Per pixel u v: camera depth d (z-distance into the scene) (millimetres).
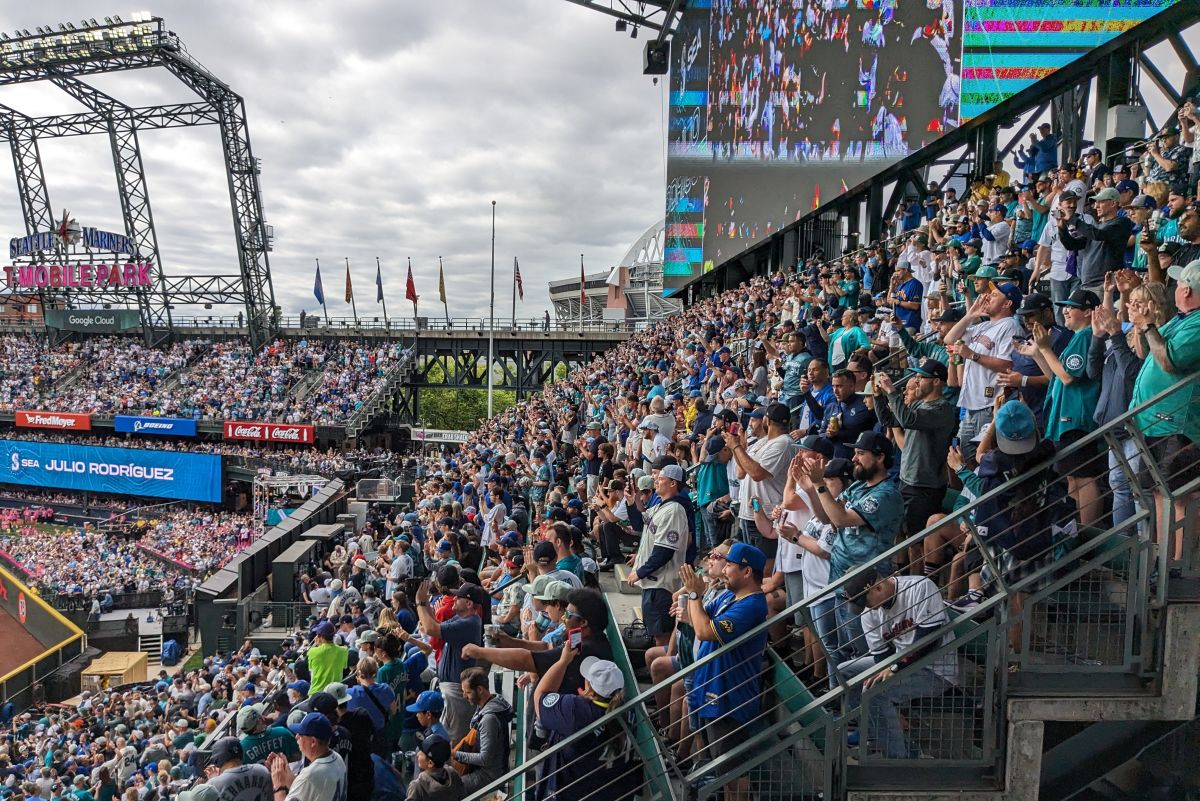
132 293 60531
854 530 6043
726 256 38875
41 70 55000
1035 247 12391
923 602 5730
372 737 7562
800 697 6152
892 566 6070
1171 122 13953
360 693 8000
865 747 5504
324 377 55500
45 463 54281
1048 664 5551
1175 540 5586
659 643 7789
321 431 50938
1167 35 14227
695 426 12055
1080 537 6215
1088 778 5867
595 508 12047
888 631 5848
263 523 41906
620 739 5746
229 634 23938
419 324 57125
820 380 9602
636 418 15875
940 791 5445
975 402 8172
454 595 8812
